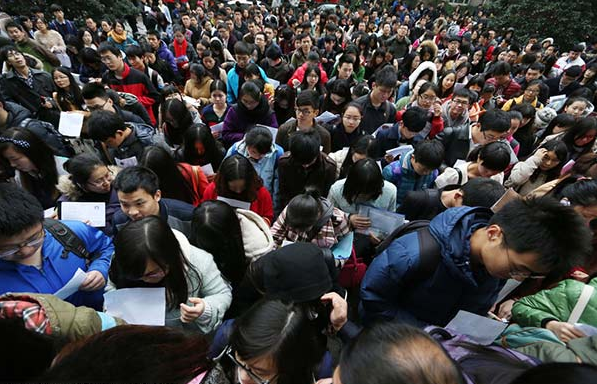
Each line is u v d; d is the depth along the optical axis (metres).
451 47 7.16
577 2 11.75
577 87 6.01
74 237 1.61
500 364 0.97
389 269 1.42
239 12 10.31
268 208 2.51
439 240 1.33
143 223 1.34
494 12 14.34
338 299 1.38
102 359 0.71
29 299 1.03
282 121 4.28
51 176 2.36
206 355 0.91
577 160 2.95
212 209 1.74
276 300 1.10
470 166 2.56
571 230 1.03
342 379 0.70
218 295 1.65
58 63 5.12
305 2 16.94
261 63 5.95
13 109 3.06
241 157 2.15
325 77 5.40
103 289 1.69
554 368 0.65
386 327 0.74
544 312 1.43
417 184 2.67
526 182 2.88
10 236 1.21
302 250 1.37
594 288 1.38
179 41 7.02
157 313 1.36
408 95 5.05
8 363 0.73
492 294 1.48
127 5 9.62
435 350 0.69
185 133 2.77
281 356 0.98
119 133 2.63
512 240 1.09
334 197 2.41
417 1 18.36
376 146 2.70
